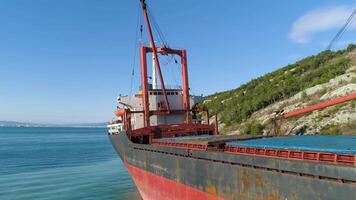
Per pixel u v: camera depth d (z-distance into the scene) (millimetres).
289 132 58594
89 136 199000
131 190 38562
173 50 38000
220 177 18516
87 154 80125
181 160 22438
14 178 46844
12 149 96688
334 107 59312
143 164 29047
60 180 45031
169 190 24359
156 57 36438
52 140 150750
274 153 16344
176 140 25672
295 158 15117
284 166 14578
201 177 20250
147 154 28047
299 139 19266
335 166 12539
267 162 15469
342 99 22875
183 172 22219
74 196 36000
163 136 34375
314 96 71625
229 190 17844
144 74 36094
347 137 19094
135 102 40625
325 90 71312
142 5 35594
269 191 15328
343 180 12266
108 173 50625
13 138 171375
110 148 98188
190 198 21609
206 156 19844
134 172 31938
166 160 24594
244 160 16797
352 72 74125
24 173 51312
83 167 57312
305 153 14695
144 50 36219
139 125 40156
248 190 16562
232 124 82750
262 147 17125
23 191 38312
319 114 59375
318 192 13125
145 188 29172
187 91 38594
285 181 14516
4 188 39969
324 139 18344
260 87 107125
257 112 80938
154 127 34281
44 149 96312
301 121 60000
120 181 43938
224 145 20562
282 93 84438
